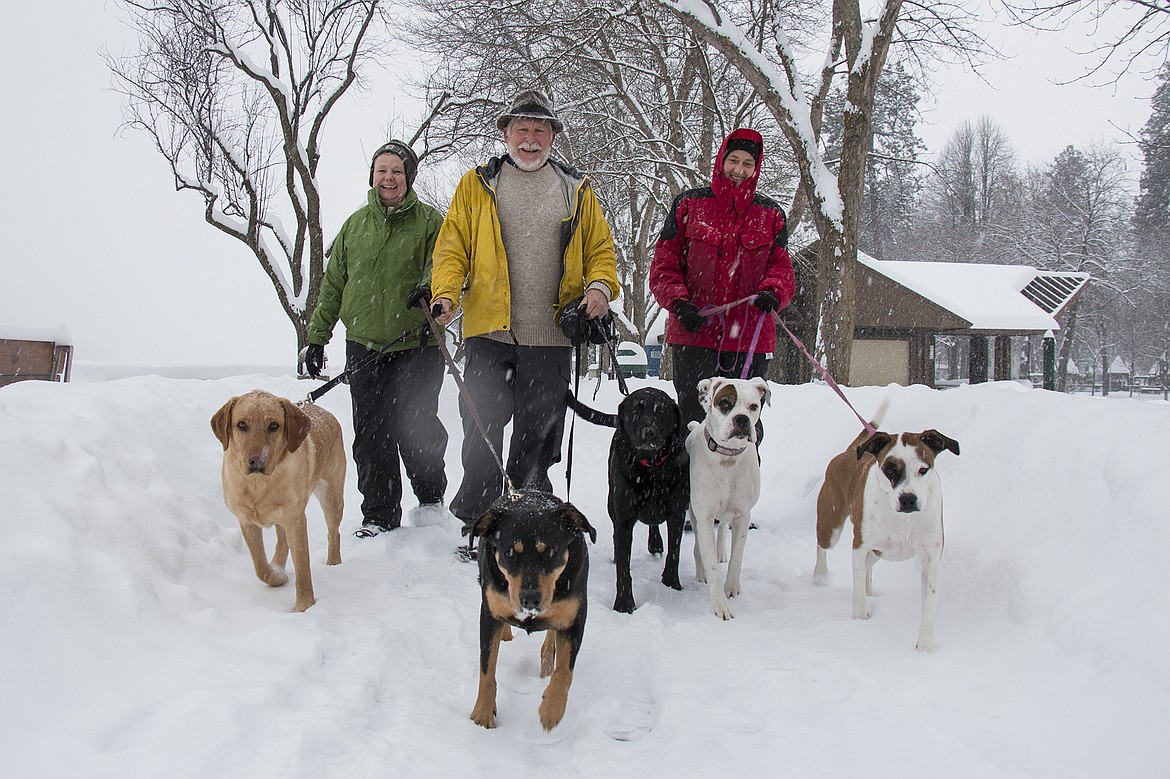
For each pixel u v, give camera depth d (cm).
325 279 551
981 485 413
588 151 2020
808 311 2539
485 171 482
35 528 306
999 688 284
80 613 286
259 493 364
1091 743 238
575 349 502
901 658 322
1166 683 252
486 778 246
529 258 479
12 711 235
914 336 2697
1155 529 301
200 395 624
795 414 720
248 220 1523
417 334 531
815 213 1123
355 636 342
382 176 519
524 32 1734
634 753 261
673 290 505
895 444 349
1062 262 4272
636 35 1931
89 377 1198
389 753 244
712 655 342
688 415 539
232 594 374
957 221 5416
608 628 387
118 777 209
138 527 361
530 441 493
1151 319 4541
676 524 449
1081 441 368
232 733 236
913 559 430
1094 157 4259
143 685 267
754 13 1864
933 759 238
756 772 243
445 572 457
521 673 338
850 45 1071
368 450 532
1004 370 2836
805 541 528
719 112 1869
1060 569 326
